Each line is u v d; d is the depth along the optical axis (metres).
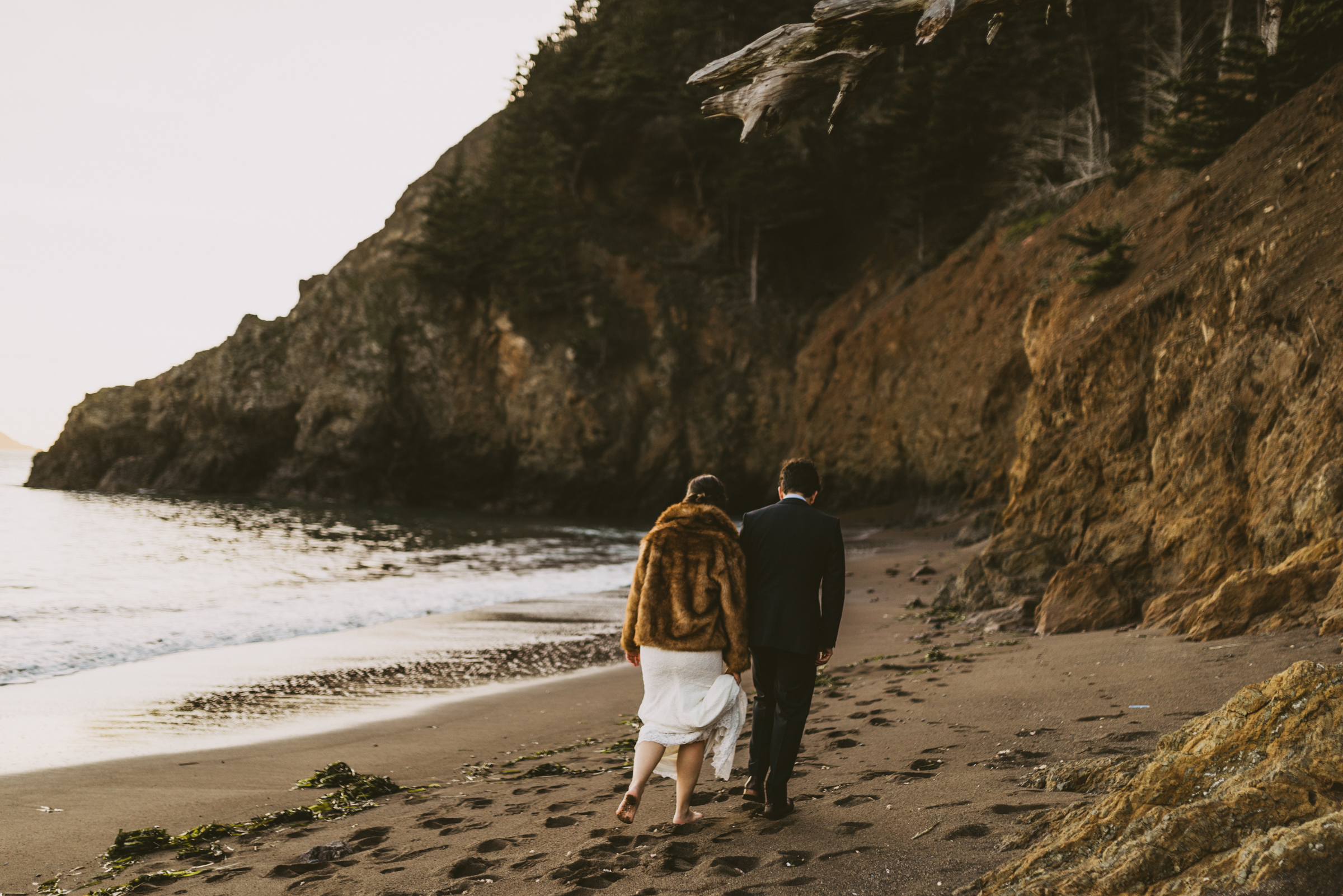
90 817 4.73
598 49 55.44
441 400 48.56
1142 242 18.67
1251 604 6.06
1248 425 8.49
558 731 6.86
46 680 8.80
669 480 47.62
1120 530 9.78
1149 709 4.33
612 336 48.72
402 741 6.59
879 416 37.84
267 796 5.13
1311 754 2.04
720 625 3.35
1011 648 7.39
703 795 3.90
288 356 48.41
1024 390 26.62
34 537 26.33
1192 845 1.91
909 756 4.08
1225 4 28.12
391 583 18.30
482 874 3.15
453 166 55.16
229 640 11.53
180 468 48.06
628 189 53.97
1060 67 33.84
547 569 21.89
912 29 4.12
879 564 19.08
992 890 2.19
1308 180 10.53
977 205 40.38
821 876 2.58
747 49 4.38
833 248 53.12
